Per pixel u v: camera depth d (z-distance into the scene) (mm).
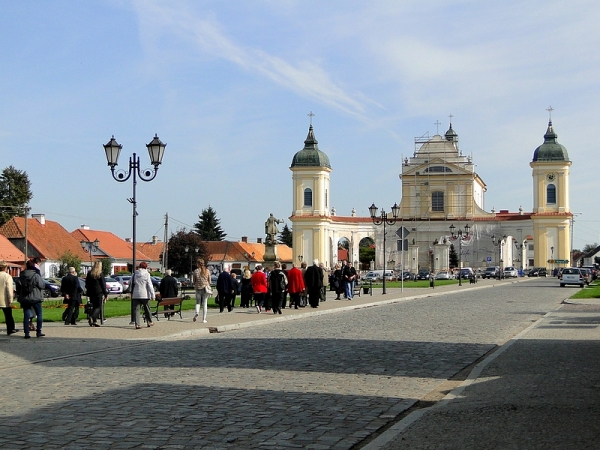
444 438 8727
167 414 10523
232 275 36844
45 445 8766
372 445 8477
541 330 23688
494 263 117812
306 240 116812
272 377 13961
